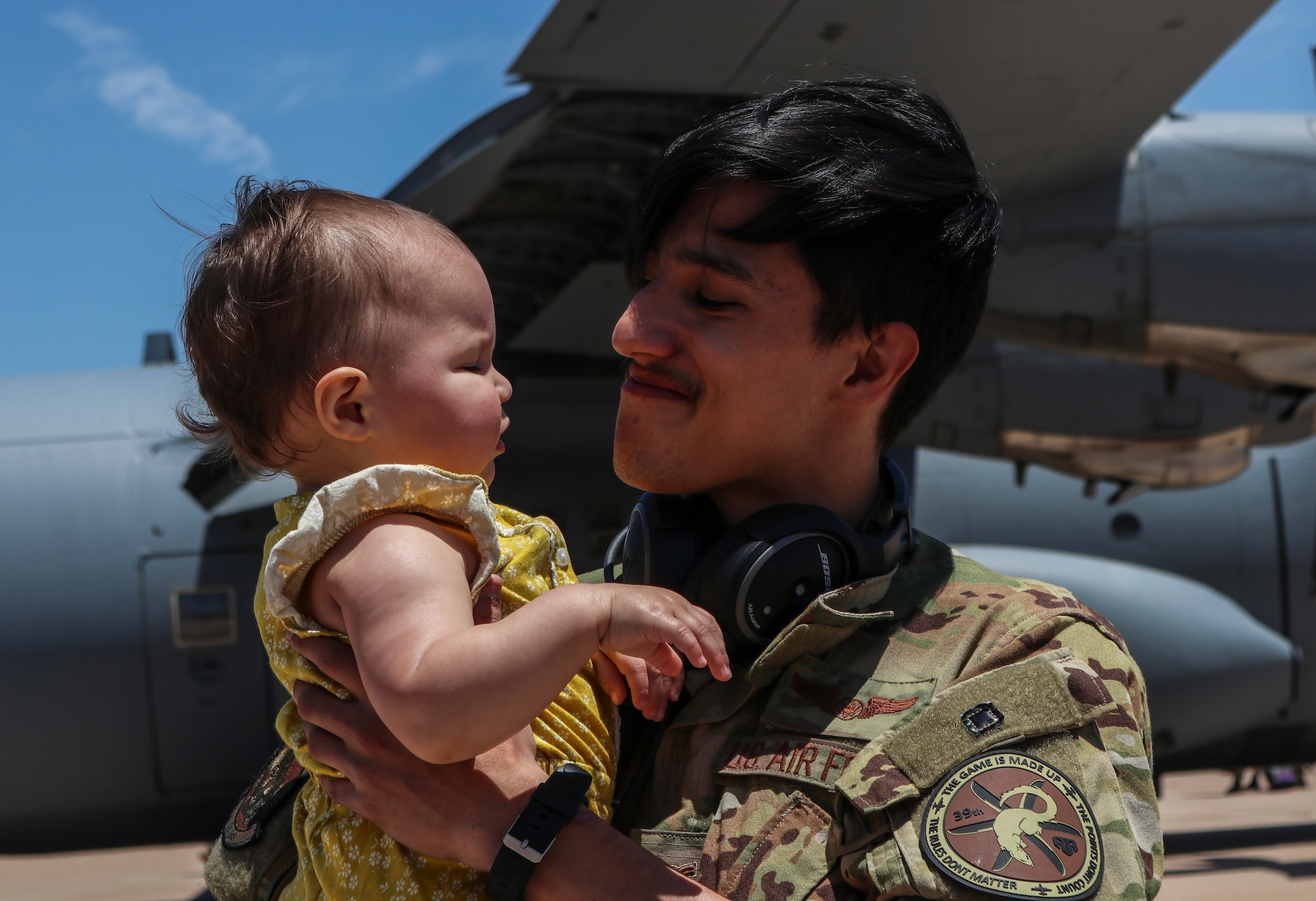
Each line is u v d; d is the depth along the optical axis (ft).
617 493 20.27
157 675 19.35
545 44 12.55
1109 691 3.62
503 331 20.70
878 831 3.38
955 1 11.92
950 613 3.98
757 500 4.40
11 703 19.02
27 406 21.26
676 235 4.15
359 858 3.51
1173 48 12.94
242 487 18.83
